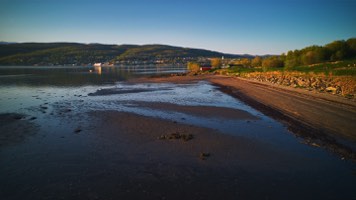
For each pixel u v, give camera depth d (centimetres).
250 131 1720
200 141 1496
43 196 911
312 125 1816
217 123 1941
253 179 1034
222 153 1310
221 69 10350
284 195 916
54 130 1711
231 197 902
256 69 8812
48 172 1095
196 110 2423
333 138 1529
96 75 8638
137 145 1421
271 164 1177
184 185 984
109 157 1255
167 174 1076
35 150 1348
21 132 1662
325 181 1016
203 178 1041
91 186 979
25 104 2730
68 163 1186
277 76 5866
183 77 7481
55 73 9756
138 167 1143
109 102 2859
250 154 1298
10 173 1086
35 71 11356
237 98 3247
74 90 4119
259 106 2638
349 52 8275
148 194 921
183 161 1207
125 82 5816
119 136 1580
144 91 4003
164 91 4022
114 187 970
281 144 1452
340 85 3606
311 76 5156
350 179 1033
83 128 1758
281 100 2875
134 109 2448
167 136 1552
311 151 1339
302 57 8519
